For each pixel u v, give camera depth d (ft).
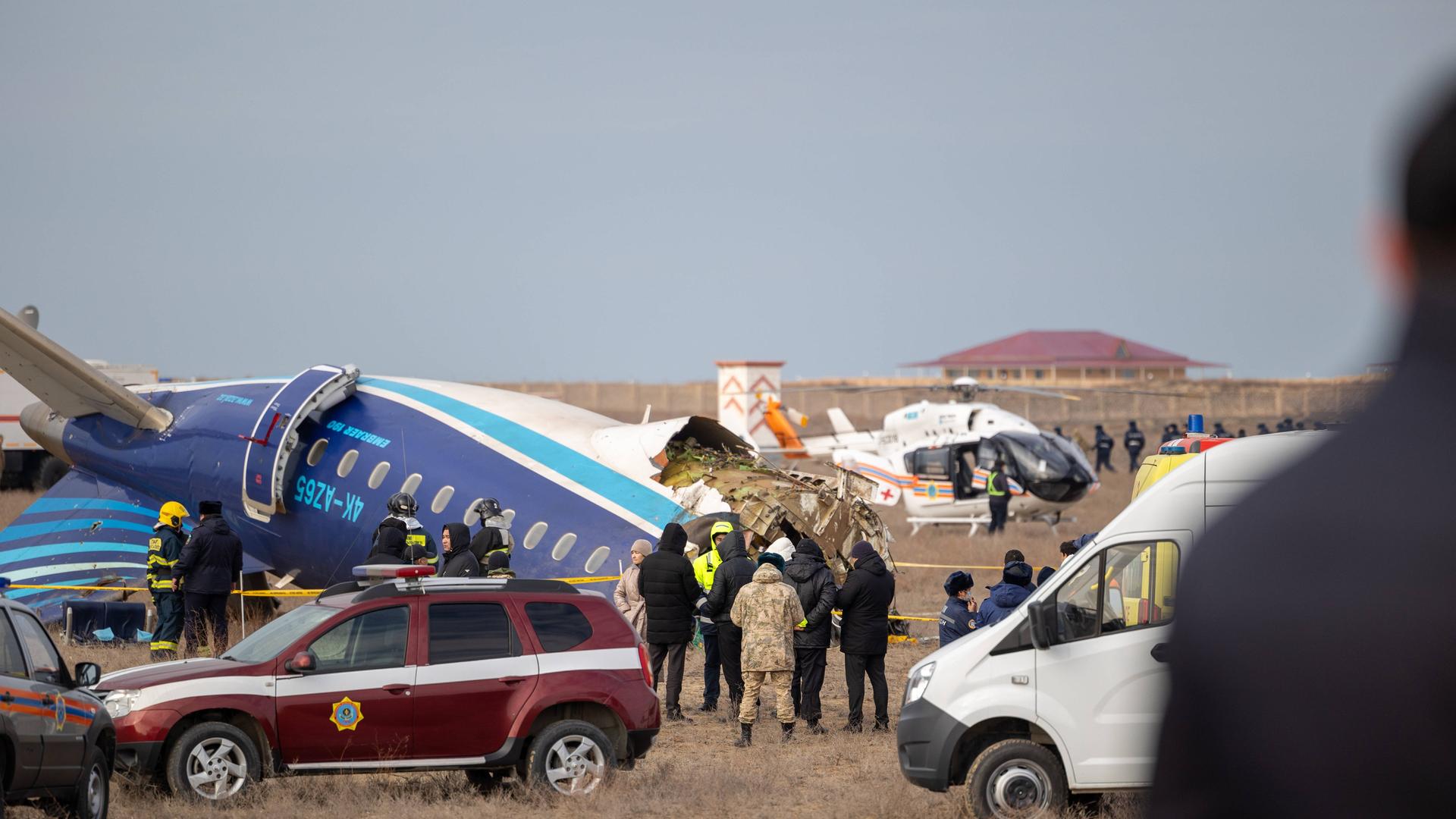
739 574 188.24
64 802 116.37
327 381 261.44
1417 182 16.92
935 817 129.49
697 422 251.39
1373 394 18.16
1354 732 17.06
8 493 523.29
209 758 132.05
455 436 252.42
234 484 260.42
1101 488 647.15
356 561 250.37
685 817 132.36
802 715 181.16
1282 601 17.65
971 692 122.83
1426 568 16.87
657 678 188.96
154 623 246.06
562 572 223.30
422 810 132.16
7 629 110.63
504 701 137.69
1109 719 120.06
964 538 406.82
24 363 272.51
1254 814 17.84
